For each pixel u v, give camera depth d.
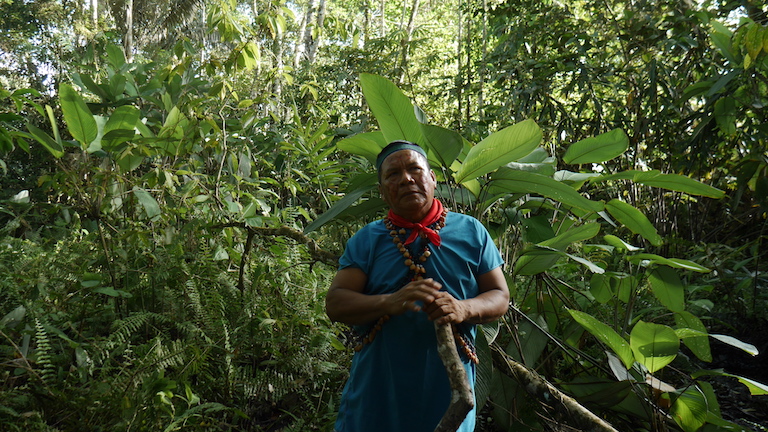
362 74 2.53
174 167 3.81
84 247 3.36
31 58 11.41
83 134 3.28
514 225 3.19
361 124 5.47
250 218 3.25
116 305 3.06
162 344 2.79
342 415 1.88
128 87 5.24
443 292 1.65
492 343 2.61
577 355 3.02
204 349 2.78
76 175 3.25
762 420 3.32
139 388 2.34
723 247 5.44
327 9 12.08
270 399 2.90
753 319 4.61
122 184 3.46
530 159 3.09
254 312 3.10
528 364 2.75
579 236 2.72
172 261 3.19
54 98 8.84
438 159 2.66
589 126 6.70
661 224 5.77
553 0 6.71
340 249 3.85
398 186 1.81
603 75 6.15
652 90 5.65
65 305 2.96
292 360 2.91
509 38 6.84
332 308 1.81
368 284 1.86
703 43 5.70
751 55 4.02
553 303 3.15
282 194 5.07
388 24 16.70
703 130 5.09
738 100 4.64
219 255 3.42
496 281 1.86
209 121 3.70
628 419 2.72
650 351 2.41
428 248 1.81
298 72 8.95
